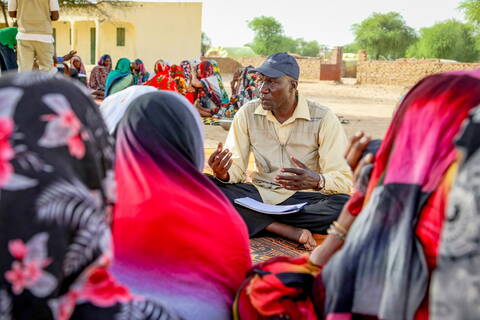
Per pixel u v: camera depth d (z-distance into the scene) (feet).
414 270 4.12
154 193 5.41
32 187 3.42
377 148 5.03
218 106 31.22
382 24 211.41
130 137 5.60
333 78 127.65
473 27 125.18
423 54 190.80
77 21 110.73
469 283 3.33
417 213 4.13
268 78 11.52
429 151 4.10
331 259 4.79
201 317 5.24
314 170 12.44
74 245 3.59
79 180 3.66
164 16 94.53
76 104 3.83
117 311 4.06
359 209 4.99
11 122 3.54
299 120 12.02
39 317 3.51
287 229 11.54
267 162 12.36
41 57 25.90
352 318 4.53
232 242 5.80
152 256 5.35
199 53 96.32
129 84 38.24
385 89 102.68
